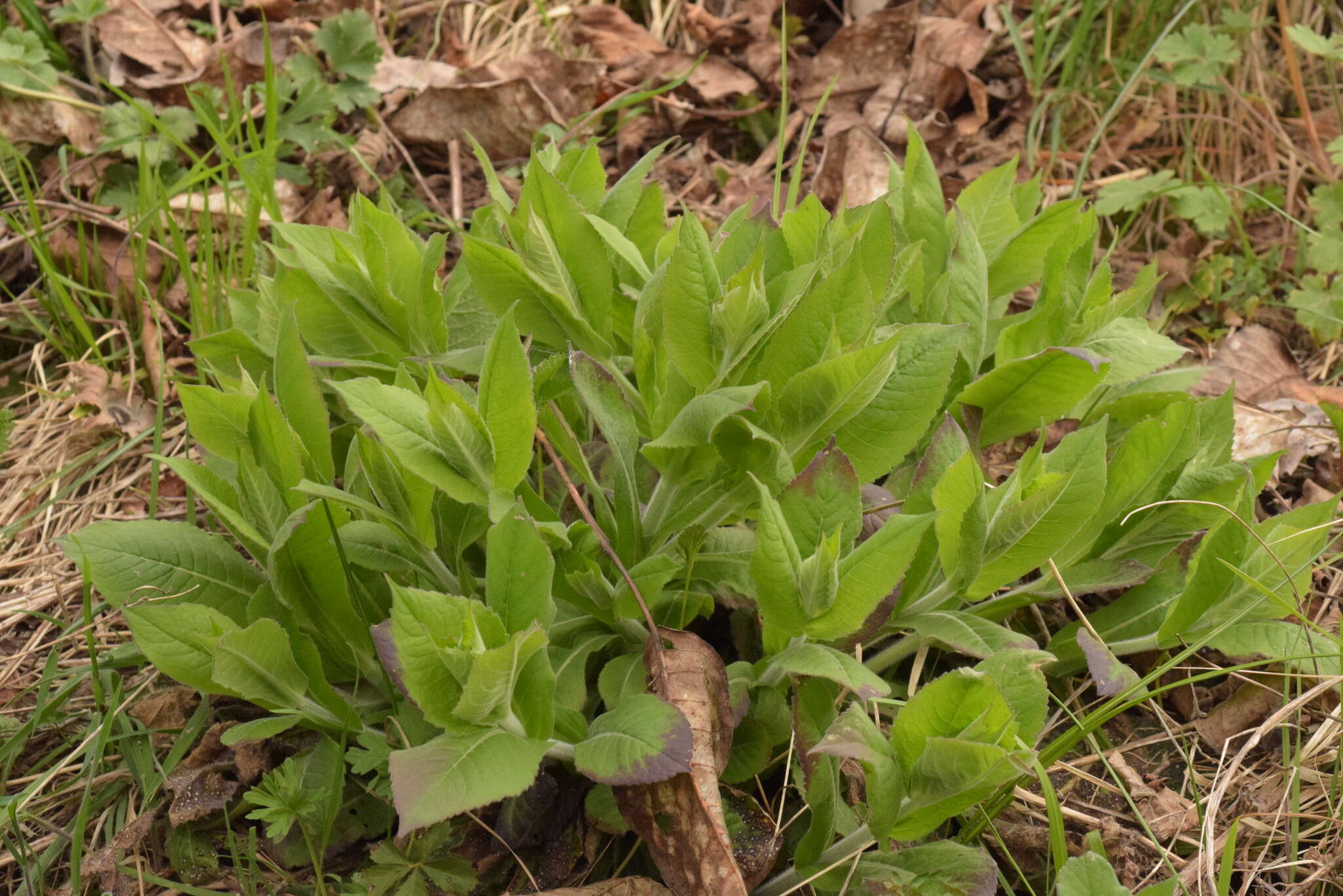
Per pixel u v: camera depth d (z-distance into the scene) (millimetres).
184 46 2150
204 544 1614
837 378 1545
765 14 2312
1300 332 1978
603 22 2375
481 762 1493
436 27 2330
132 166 1990
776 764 1634
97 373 1880
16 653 1731
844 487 1548
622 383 1641
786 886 1580
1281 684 1685
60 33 2152
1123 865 1613
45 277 1934
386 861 1580
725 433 1564
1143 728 1689
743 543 1639
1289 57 2072
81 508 1812
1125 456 1627
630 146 2148
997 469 1790
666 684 1561
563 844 1596
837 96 2197
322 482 1602
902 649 1638
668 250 1672
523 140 2104
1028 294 1952
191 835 1618
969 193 1760
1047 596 1645
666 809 1544
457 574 1636
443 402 1524
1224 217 1994
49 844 1636
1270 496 1819
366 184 2016
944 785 1515
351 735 1619
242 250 1944
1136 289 1706
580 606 1609
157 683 1689
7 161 1983
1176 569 1662
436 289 1670
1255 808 1639
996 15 2248
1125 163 2201
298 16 2273
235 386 1658
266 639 1560
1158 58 2080
